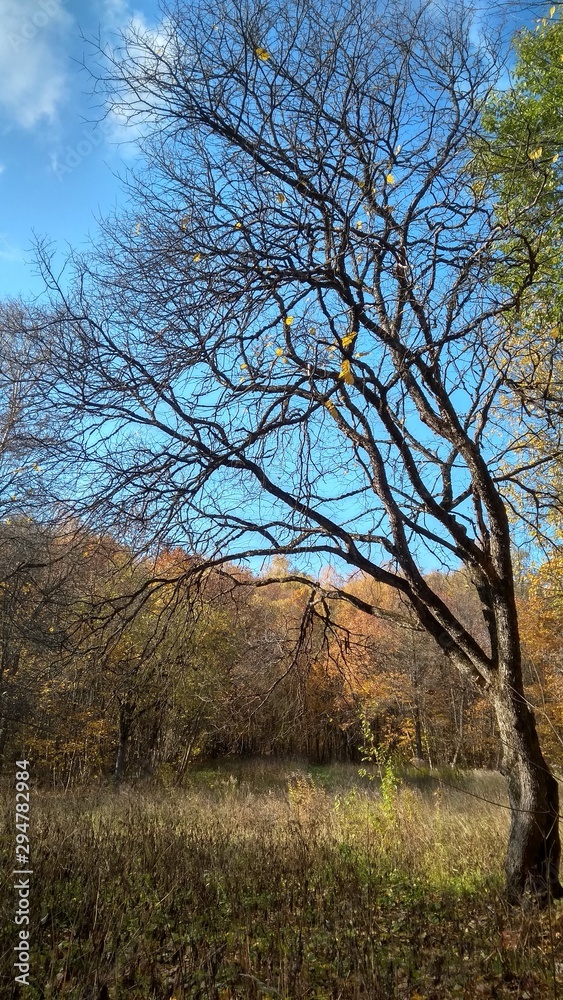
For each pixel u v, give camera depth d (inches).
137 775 753.0
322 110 233.3
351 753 1014.4
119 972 165.8
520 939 180.9
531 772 235.6
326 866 295.4
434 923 221.9
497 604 252.4
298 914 223.1
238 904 237.6
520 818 233.9
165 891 242.2
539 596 493.0
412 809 404.2
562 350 271.1
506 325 245.9
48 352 227.8
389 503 257.4
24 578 294.0
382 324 261.0
